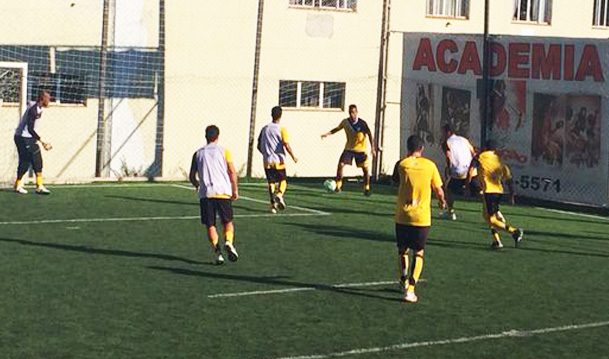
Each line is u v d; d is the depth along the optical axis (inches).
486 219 733.9
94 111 1105.4
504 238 787.4
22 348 435.5
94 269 613.6
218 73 1165.1
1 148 1063.0
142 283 578.2
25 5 1064.8
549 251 735.1
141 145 1133.7
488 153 735.7
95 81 1101.7
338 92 1242.6
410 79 1165.1
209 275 607.5
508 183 733.9
